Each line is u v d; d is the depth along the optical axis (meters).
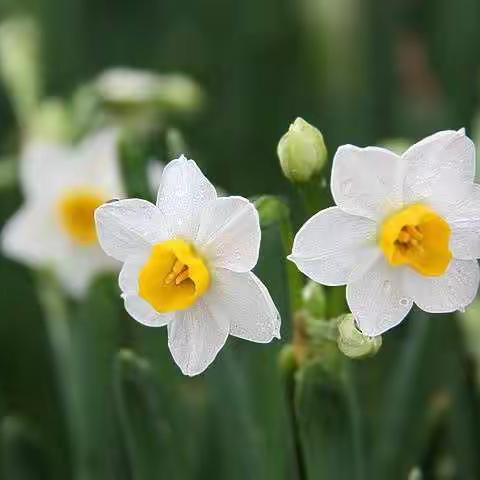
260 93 0.67
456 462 0.55
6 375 0.61
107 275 0.55
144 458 0.51
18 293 0.62
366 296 0.46
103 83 0.62
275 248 0.49
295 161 0.47
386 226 0.46
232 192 0.66
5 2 0.71
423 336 0.53
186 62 0.72
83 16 0.69
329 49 0.63
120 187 0.61
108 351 0.54
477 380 0.56
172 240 0.46
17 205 0.67
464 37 0.63
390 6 0.64
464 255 0.46
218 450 0.55
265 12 0.66
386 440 0.54
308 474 0.49
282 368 0.49
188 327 0.47
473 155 0.46
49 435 0.60
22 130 0.64
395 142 0.58
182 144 0.52
